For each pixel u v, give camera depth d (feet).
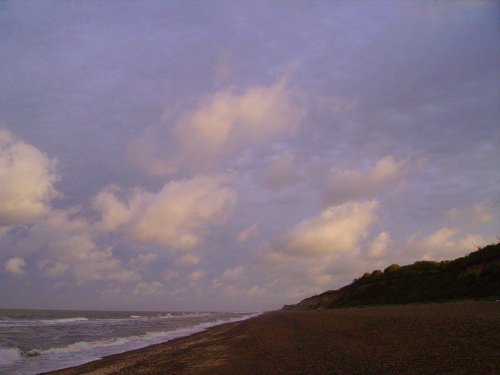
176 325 240.94
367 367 45.42
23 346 109.70
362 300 222.89
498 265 128.47
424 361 42.68
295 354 65.51
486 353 40.09
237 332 146.82
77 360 85.51
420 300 154.30
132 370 68.85
